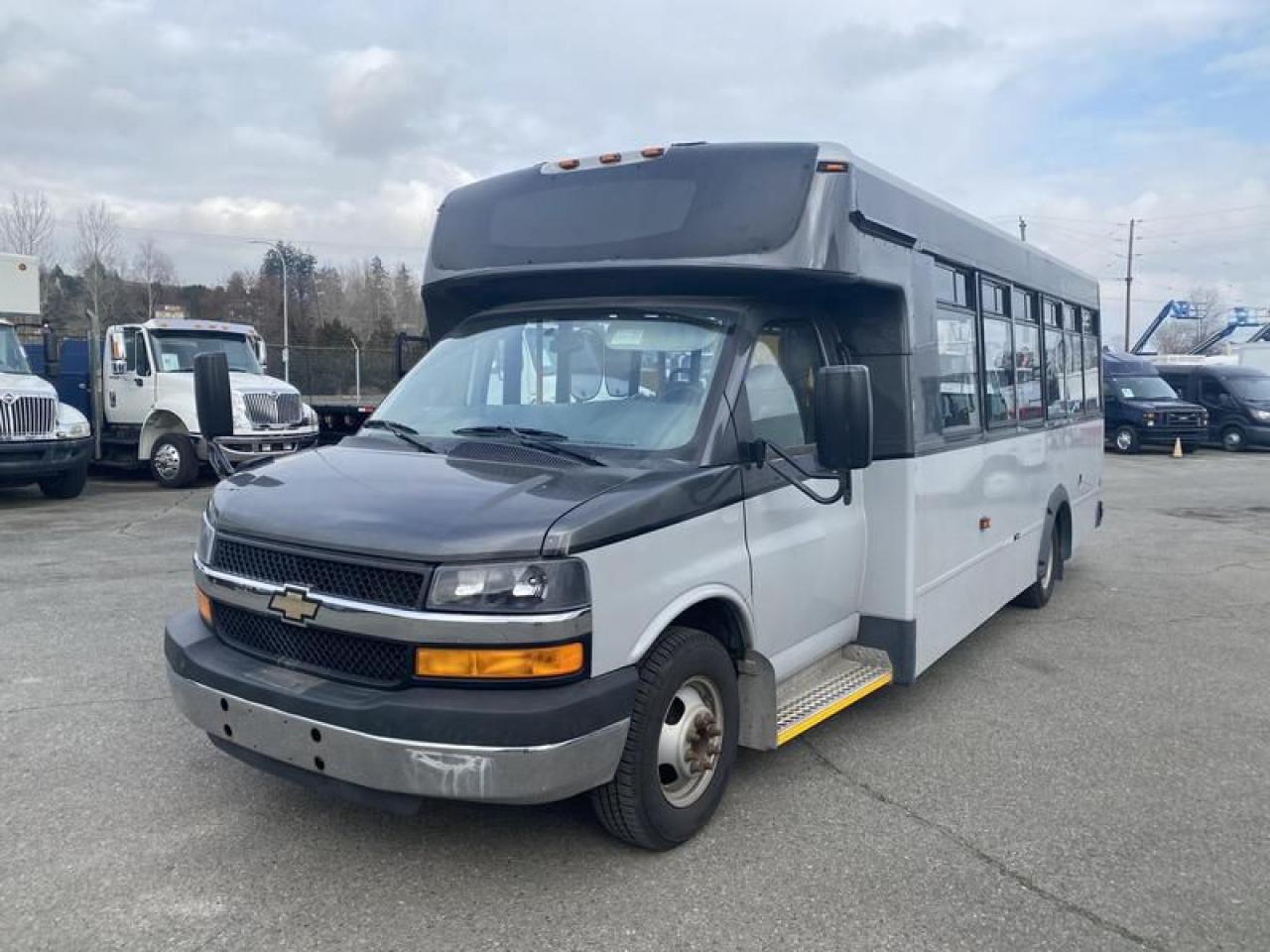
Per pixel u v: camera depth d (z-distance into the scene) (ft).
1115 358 91.97
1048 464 27.04
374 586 11.58
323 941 11.25
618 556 11.93
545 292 16.92
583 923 11.70
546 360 15.65
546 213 16.58
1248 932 11.87
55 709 18.21
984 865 13.33
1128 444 86.12
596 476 12.95
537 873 12.79
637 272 15.49
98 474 63.31
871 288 16.57
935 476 18.52
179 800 14.60
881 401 17.44
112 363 57.26
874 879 12.89
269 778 15.35
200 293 247.50
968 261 20.51
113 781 15.19
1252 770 16.79
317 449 15.46
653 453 13.80
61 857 12.95
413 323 276.62
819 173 15.07
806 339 16.62
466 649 11.14
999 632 25.64
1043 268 26.16
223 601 13.05
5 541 36.04
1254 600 29.58
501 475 13.01
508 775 11.10
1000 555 23.20
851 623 17.69
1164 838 14.23
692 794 13.73
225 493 13.94
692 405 14.19
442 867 12.89
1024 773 16.51
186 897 12.07
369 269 299.38
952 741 17.89
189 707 13.07
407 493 12.48
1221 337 176.76
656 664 12.67
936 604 18.89
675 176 15.60
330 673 12.00
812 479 15.90
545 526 11.47
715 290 15.65
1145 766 16.89
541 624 11.18
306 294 286.87
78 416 49.62
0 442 45.42
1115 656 23.49
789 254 14.62
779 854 13.47
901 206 17.35
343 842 13.46
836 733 18.22
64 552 33.73
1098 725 18.84
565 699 11.32
